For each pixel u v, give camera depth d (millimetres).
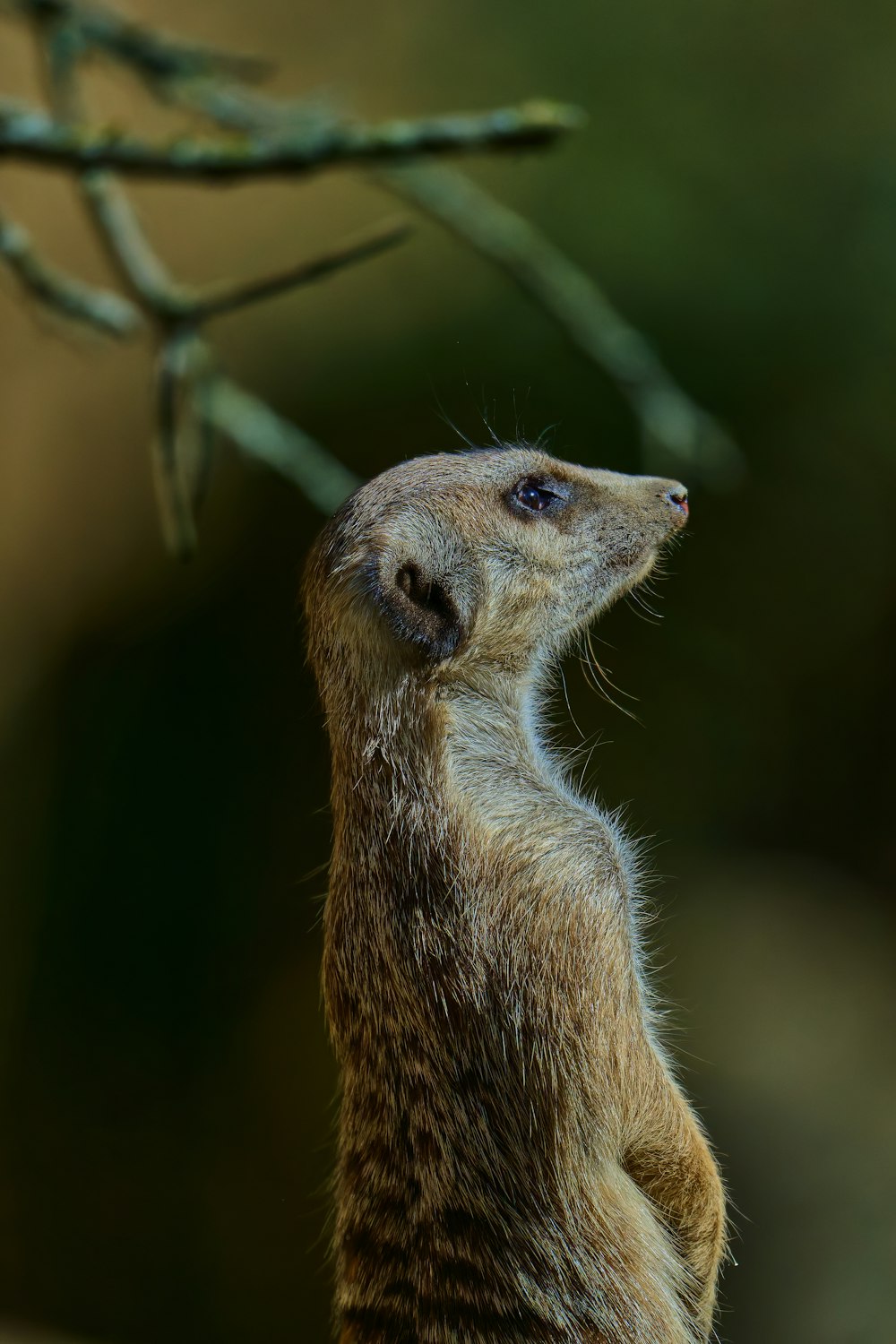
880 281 15992
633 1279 4398
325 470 6512
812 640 16609
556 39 16797
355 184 16047
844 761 16859
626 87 16594
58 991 14922
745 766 16672
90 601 15547
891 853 16422
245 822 15383
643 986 4930
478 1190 4434
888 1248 11219
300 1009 14383
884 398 16078
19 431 14008
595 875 4672
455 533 4992
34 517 14562
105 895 15273
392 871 4652
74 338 6195
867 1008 14000
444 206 6602
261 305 15797
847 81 16562
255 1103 14125
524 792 4852
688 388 15773
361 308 15953
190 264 15578
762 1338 11016
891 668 16719
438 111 16375
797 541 16391
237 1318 13039
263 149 4535
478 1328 4340
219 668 15852
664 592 16375
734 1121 12484
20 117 4527
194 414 5867
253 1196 13562
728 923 15164
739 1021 13703
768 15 16812
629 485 5414
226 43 16109
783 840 16844
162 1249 13531
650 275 15789
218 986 14836
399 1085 4590
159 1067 14562
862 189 16156
